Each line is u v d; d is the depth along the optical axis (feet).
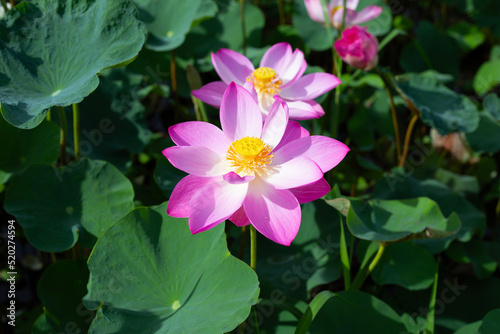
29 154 3.41
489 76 5.06
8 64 3.01
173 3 4.11
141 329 2.64
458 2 5.59
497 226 4.04
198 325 2.59
